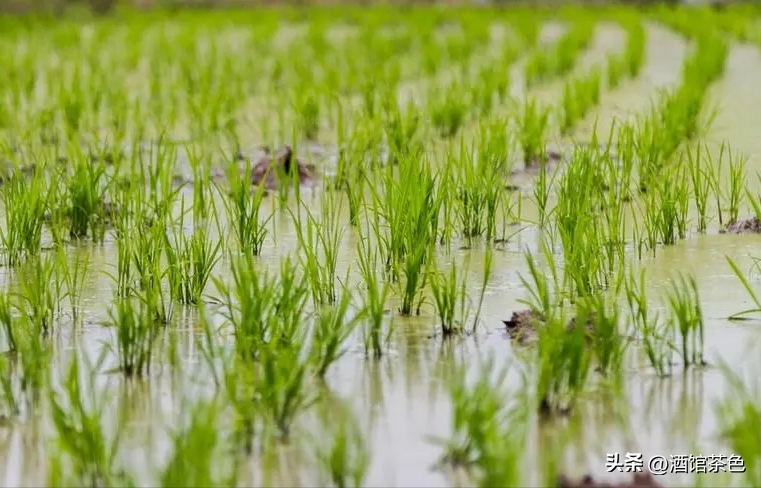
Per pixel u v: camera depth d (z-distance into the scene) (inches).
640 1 2947.8
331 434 390.3
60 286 554.3
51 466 362.6
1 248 623.8
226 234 641.6
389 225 621.6
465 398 385.4
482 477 356.8
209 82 1190.9
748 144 855.7
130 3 2797.7
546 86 1253.1
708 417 401.1
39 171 674.2
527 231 644.1
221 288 478.6
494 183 672.4
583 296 477.4
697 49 1406.3
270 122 1021.8
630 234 632.4
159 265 544.4
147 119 1029.8
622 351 434.3
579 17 2197.3
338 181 750.5
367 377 440.1
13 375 443.8
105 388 428.1
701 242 615.5
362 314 462.6
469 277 559.5
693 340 445.1
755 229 632.4
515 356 455.8
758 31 1780.3
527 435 388.2
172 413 408.2
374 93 1052.5
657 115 944.3
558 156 826.8
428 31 1828.2
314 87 1093.8
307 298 488.4
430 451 378.0
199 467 334.0
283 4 2970.0
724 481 353.4
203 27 2102.6
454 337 479.5
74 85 1056.2
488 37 1782.7
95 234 642.2
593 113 1035.3
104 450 362.6
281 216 687.1
